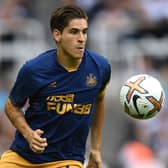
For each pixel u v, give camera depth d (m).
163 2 55.25
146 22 53.59
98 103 24.38
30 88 22.89
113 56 51.47
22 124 22.97
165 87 49.38
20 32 52.22
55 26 22.86
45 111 23.02
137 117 23.86
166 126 47.41
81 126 23.20
